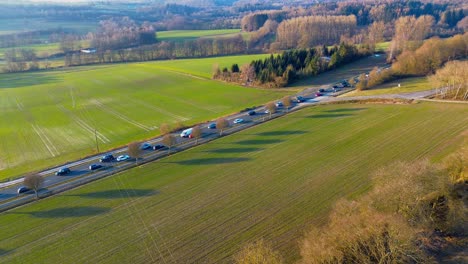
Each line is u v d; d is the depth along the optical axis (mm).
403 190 42719
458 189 49312
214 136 88312
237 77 151500
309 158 72062
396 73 137625
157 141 87500
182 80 160250
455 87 105375
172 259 45062
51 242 49469
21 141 94000
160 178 67250
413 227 40250
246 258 37688
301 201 56500
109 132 98562
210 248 46656
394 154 70688
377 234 36438
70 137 95750
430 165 48281
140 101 129875
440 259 40188
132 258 45656
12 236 51094
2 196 63219
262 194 59406
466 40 150625
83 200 60438
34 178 61000
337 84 136500
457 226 44594
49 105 128250
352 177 62875
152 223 52938
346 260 36000
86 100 133625
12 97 140875
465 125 81875
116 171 71062
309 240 41344
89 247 48125
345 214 43531
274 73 141875
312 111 103375
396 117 91500
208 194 60438
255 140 83938
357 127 87125
